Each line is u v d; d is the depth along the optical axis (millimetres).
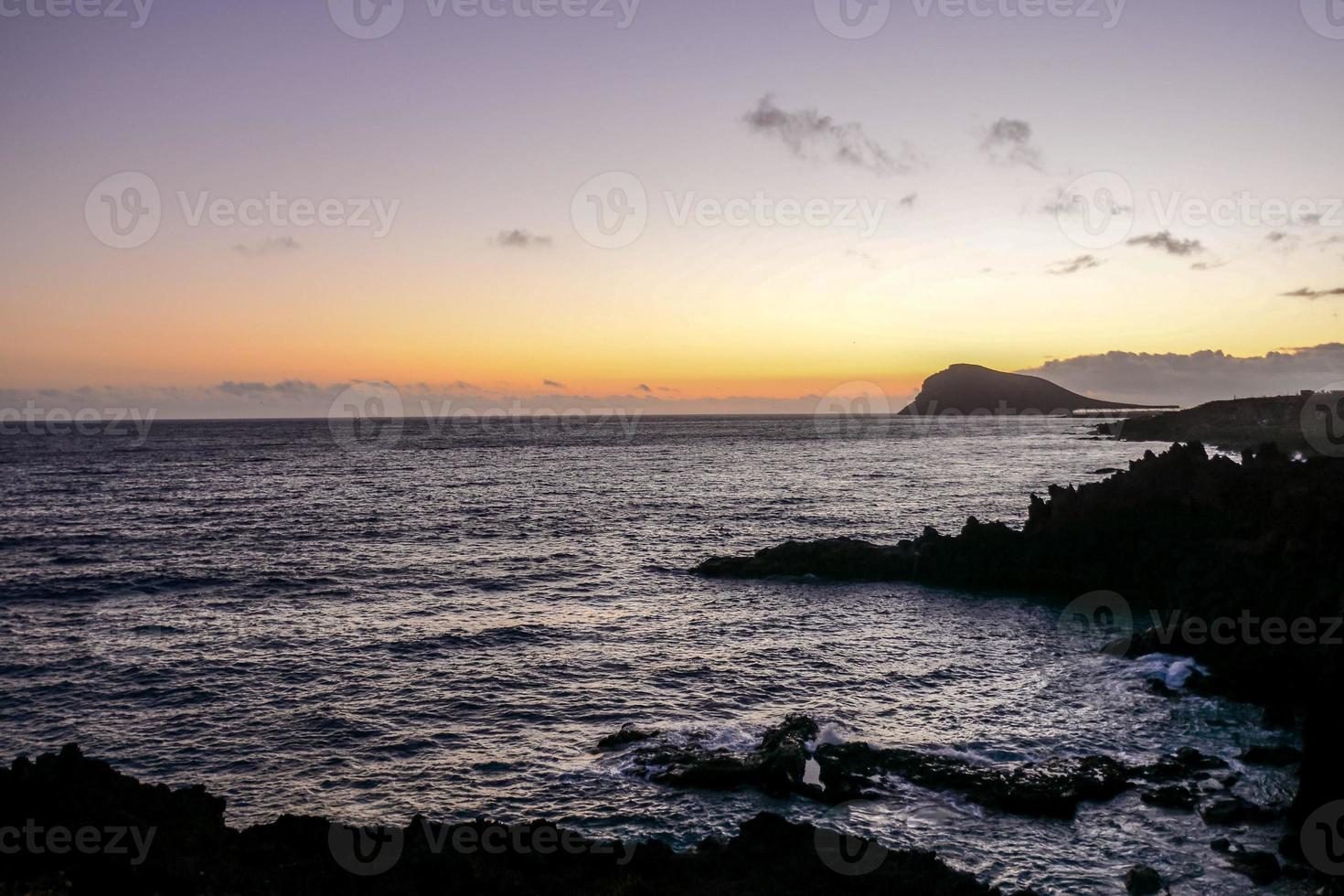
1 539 45250
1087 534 30359
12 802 11023
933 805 14180
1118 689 20312
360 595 31422
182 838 10914
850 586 32406
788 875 11227
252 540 44594
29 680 21484
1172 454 33219
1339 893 11164
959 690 20375
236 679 21484
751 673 21797
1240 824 13359
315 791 15203
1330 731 12438
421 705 19547
